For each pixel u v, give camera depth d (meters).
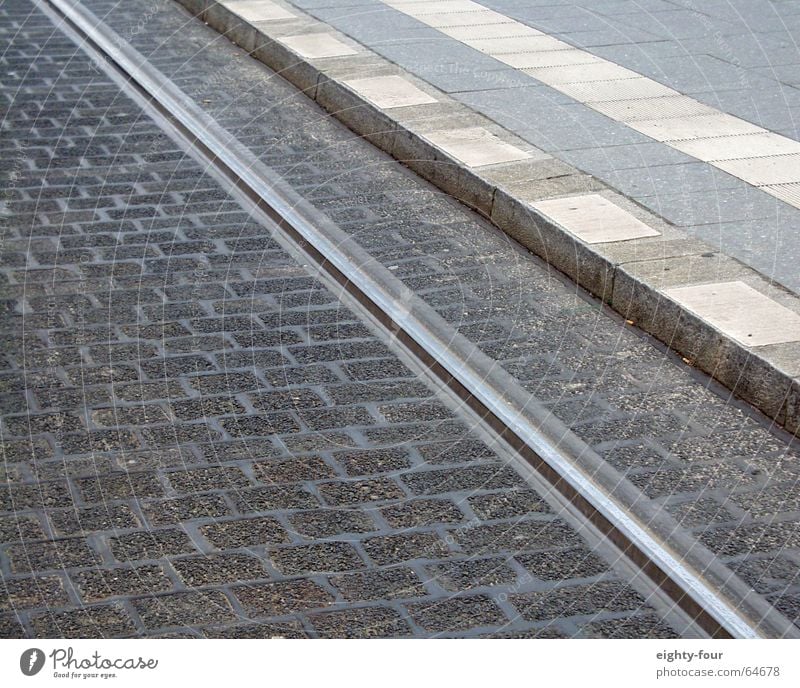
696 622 3.76
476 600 3.83
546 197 6.81
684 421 4.87
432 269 6.34
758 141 7.79
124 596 3.80
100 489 4.37
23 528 4.13
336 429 4.84
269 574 3.93
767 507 4.28
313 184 7.52
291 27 10.37
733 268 5.91
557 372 5.27
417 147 7.73
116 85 9.52
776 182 7.07
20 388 5.09
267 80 9.63
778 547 4.05
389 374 5.29
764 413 4.93
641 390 5.12
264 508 4.29
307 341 5.58
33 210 7.08
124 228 6.86
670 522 4.17
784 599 3.80
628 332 5.68
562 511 4.30
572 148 7.62
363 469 4.55
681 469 4.51
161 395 5.06
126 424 4.82
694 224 6.46
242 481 4.45
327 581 3.90
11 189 7.40
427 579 3.92
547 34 10.33
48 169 7.75
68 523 4.16
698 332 5.33
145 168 7.77
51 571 3.90
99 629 3.65
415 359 5.43
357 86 8.72
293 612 3.75
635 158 7.45
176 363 5.34
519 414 4.88
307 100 9.17
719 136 7.86
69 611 3.72
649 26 10.58
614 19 10.84
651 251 6.10
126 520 4.19
